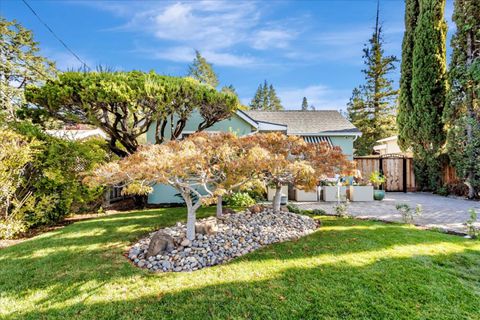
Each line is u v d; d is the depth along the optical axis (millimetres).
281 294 5199
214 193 7129
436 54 21312
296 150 10031
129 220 12039
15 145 10281
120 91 11844
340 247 7703
